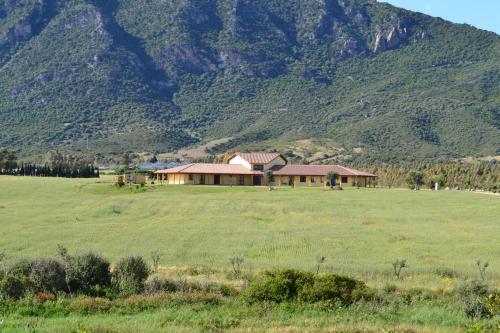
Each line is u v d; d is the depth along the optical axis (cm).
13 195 10862
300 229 6994
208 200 9862
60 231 6731
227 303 3075
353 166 18938
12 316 2747
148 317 2741
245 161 13850
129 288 3306
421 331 2573
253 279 3612
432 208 9088
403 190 12281
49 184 12581
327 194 11000
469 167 17025
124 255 5122
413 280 3900
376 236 6412
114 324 2597
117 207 9069
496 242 6038
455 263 4825
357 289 3209
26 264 3406
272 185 13588
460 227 7162
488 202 9969
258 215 8362
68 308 2900
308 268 4316
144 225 7331
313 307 3002
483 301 3003
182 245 5819
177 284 3372
